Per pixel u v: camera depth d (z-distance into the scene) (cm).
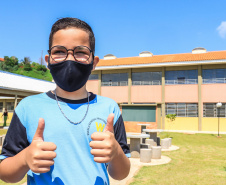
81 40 128
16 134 125
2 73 1808
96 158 93
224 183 524
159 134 1838
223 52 2548
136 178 561
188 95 2350
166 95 2425
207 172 624
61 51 128
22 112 129
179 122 2353
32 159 87
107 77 2692
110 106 145
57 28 128
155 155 819
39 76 7938
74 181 119
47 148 89
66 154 121
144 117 1891
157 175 592
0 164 116
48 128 123
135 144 839
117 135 143
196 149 1059
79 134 126
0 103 3525
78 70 124
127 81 2598
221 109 2244
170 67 2438
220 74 2270
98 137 95
